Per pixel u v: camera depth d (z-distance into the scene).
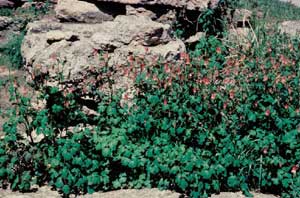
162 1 3.76
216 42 3.57
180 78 2.86
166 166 2.71
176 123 2.81
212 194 2.73
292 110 2.84
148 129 2.79
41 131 2.78
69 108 2.86
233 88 2.93
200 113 2.83
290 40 3.79
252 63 3.04
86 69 3.26
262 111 2.85
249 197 2.73
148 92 2.90
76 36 3.41
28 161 2.77
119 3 3.75
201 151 2.78
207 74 2.94
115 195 2.72
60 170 2.74
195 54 3.19
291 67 3.25
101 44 3.36
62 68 3.09
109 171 2.79
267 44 3.63
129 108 2.98
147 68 2.96
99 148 2.76
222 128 2.79
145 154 2.78
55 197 2.71
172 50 3.40
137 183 2.80
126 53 3.37
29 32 3.64
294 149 2.81
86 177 2.74
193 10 3.87
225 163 2.73
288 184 2.75
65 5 3.76
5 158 2.75
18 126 3.20
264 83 2.89
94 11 3.76
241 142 2.79
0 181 2.80
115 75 3.28
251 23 4.18
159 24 3.48
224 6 4.01
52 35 3.38
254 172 2.78
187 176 2.69
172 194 2.73
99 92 3.08
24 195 2.71
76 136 2.78
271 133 2.78
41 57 3.29
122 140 2.78
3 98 3.54
